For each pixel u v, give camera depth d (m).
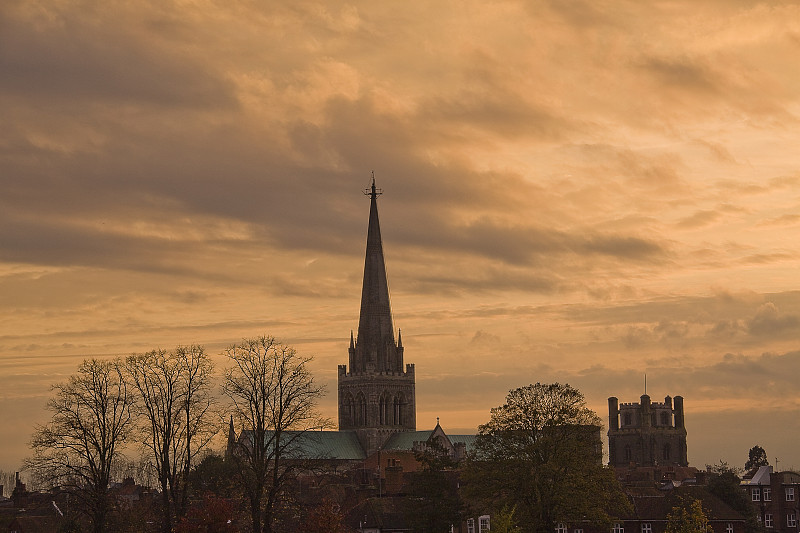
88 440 138.75
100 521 138.75
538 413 171.50
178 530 131.38
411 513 172.00
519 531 137.25
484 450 173.25
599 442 174.88
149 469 146.75
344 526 180.12
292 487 144.75
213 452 195.50
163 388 141.88
